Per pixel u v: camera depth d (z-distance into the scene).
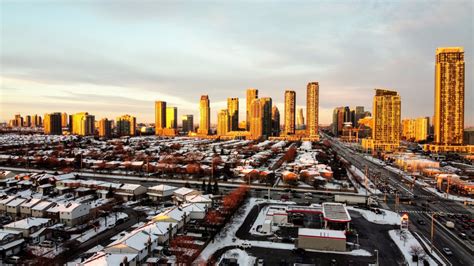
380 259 129.50
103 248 134.38
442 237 154.00
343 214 166.12
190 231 154.12
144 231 135.25
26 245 137.62
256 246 139.75
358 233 156.62
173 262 122.00
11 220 168.62
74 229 156.38
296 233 155.50
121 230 156.88
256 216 180.62
